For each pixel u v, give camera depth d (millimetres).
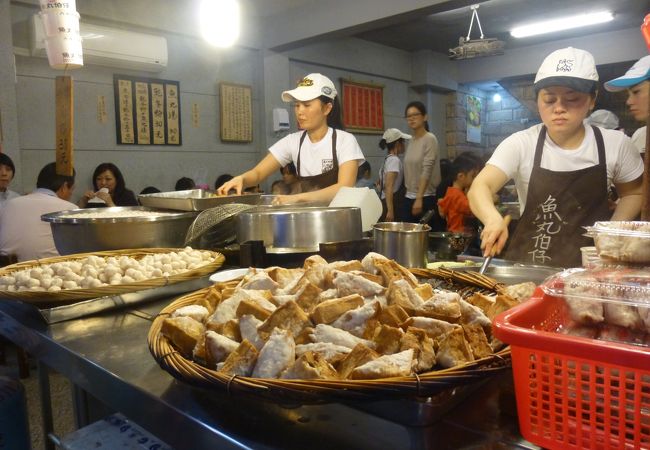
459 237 2088
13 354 3391
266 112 6164
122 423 1400
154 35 5113
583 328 783
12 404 1634
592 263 1004
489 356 804
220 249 2094
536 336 686
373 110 7758
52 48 2014
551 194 2096
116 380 1049
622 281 795
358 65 7418
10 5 4160
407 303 1003
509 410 822
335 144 2807
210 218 1899
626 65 7363
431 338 899
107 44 4664
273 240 1816
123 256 1778
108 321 1426
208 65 5688
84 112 4781
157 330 1027
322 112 2801
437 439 768
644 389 626
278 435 806
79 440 1321
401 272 1159
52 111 4570
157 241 2094
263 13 5930
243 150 6129
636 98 2754
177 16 5258
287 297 1056
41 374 1638
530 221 2160
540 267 1722
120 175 4539
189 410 895
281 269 1277
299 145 2926
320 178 2816
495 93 9570
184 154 5566
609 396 635
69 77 2033
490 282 1285
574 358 660
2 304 1595
